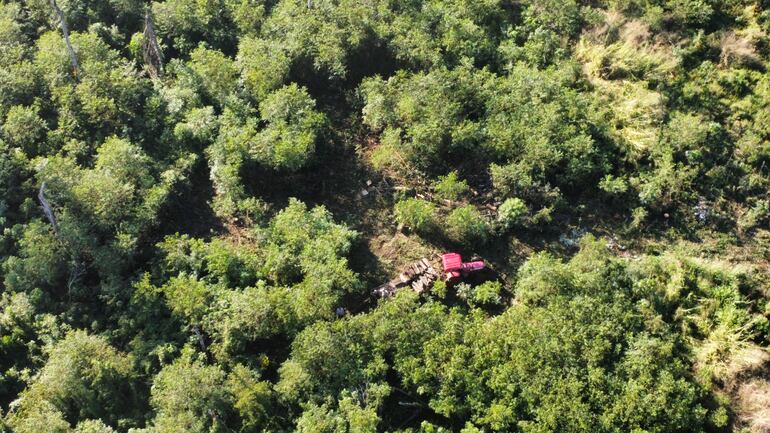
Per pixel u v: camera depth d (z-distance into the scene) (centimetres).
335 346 2120
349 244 2477
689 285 2288
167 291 2311
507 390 2017
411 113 2805
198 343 2242
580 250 2466
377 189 2758
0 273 2459
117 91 2905
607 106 2802
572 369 2044
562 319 2158
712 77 2834
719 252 2447
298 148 2650
